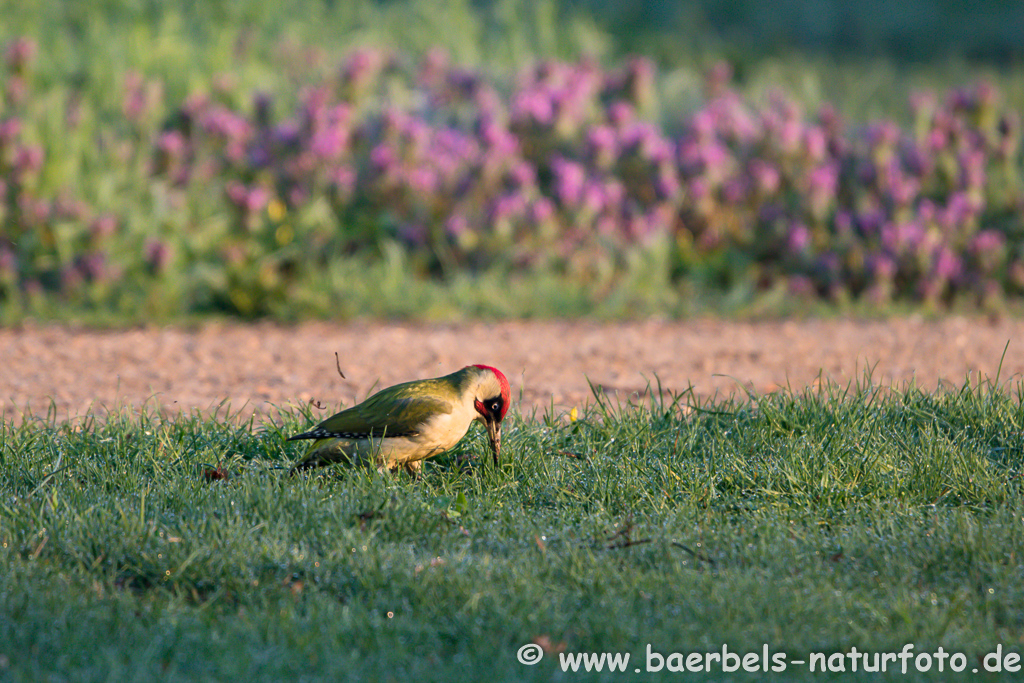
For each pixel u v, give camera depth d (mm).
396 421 7816
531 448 8602
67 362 12820
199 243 16172
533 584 6262
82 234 15969
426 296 16078
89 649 5516
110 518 7113
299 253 16375
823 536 7168
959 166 18344
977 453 8523
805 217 17609
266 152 17719
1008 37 34156
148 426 9148
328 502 7426
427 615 5926
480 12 28078
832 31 33781
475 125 19000
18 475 8094
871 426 9125
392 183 17109
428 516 7266
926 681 5359
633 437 8945
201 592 6422
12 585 6230
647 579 6348
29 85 19203
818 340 14445
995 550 6738
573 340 14336
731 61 29203
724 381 11984
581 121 18953
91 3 24188
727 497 7867
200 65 22109
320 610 5949
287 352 13500
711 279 17156
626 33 30031
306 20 26062
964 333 14883
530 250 16938
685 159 18188
